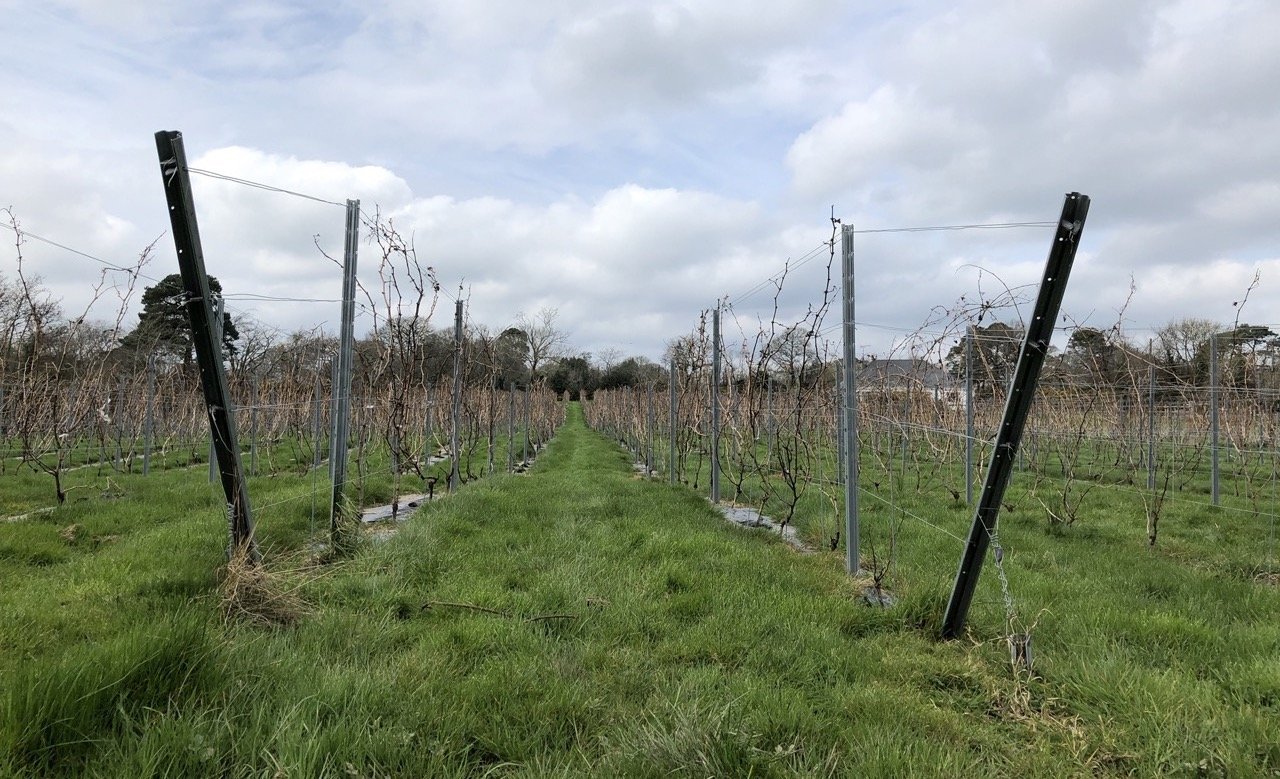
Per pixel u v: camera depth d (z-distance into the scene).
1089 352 8.70
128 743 2.13
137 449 16.47
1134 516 8.14
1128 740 2.71
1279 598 4.60
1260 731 2.65
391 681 2.86
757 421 9.41
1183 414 11.21
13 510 7.96
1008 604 3.66
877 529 6.86
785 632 3.82
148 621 3.41
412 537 5.75
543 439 24.66
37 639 3.31
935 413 11.02
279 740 2.22
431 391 11.37
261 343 14.27
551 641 3.66
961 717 2.96
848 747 2.58
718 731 2.40
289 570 4.25
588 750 2.55
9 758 1.95
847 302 5.25
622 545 5.91
